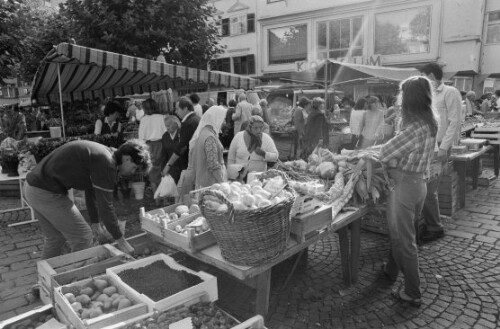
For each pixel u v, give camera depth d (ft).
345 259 10.84
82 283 8.16
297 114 34.88
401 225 9.28
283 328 9.12
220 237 7.02
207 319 6.90
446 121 13.51
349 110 52.49
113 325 6.47
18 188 22.34
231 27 85.81
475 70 62.80
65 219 9.87
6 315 9.77
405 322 9.25
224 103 49.83
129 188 20.52
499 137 23.03
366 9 69.36
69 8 33.94
